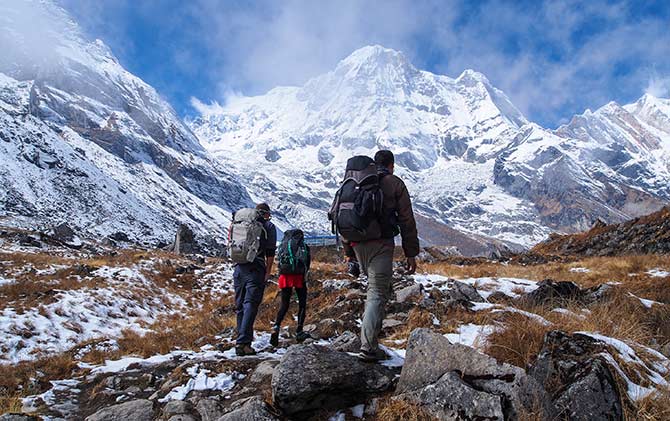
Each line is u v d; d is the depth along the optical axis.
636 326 5.41
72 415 4.74
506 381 3.49
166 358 6.70
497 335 4.57
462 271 16.27
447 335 5.61
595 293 7.96
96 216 100.44
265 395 4.30
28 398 5.21
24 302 12.12
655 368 4.03
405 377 3.97
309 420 3.84
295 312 11.12
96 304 13.74
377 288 4.35
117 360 7.32
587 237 27.72
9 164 98.44
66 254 32.03
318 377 3.83
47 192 97.69
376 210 4.10
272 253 6.62
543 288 8.17
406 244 4.27
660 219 24.03
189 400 4.56
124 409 4.45
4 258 18.66
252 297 6.39
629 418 3.26
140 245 84.38
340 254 33.78
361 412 3.88
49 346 9.68
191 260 29.06
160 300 17.80
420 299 8.94
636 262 15.61
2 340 9.15
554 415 3.25
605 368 3.40
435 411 3.50
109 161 191.38
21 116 128.75
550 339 3.93
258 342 7.16
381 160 4.34
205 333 9.16
